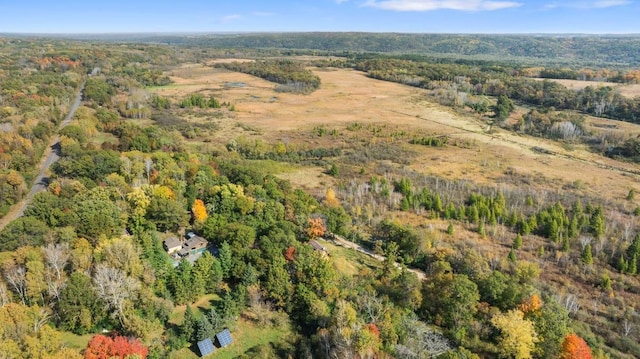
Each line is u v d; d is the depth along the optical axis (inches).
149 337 2222.0
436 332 2427.4
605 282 3137.3
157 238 3029.0
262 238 3075.8
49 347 2001.7
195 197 3747.5
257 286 2709.2
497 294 2659.9
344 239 3814.0
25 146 4795.8
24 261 2541.8
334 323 2397.9
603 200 4798.2
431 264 3250.5
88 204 3174.2
